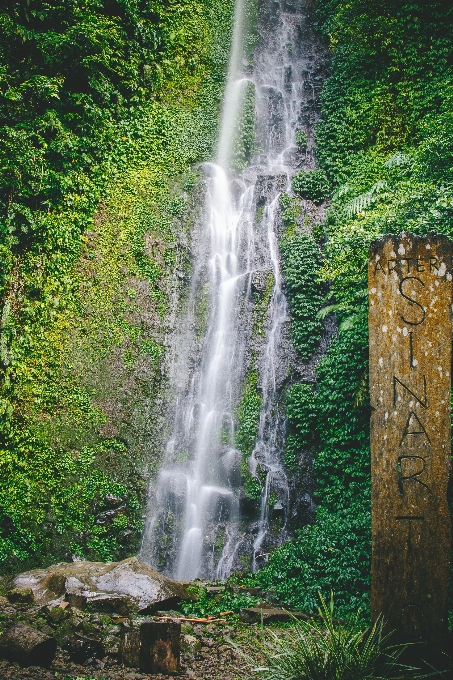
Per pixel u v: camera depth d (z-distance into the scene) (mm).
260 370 12977
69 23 14047
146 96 15336
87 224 13234
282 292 13516
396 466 5324
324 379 11977
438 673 4758
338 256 11258
